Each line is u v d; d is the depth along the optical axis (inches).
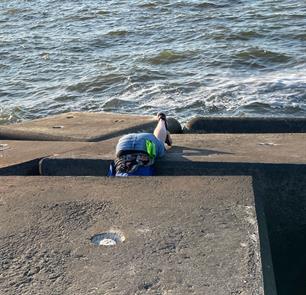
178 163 193.6
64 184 171.6
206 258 126.6
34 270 124.5
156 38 786.8
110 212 150.8
